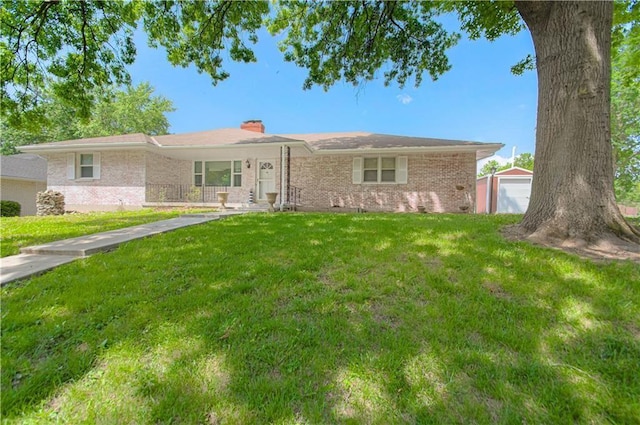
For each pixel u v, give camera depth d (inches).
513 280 101.2
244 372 60.7
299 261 127.3
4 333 73.7
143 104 989.8
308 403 53.2
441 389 56.3
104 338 72.4
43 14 261.6
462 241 151.7
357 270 116.1
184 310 86.0
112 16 281.9
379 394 55.2
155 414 50.3
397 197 461.1
